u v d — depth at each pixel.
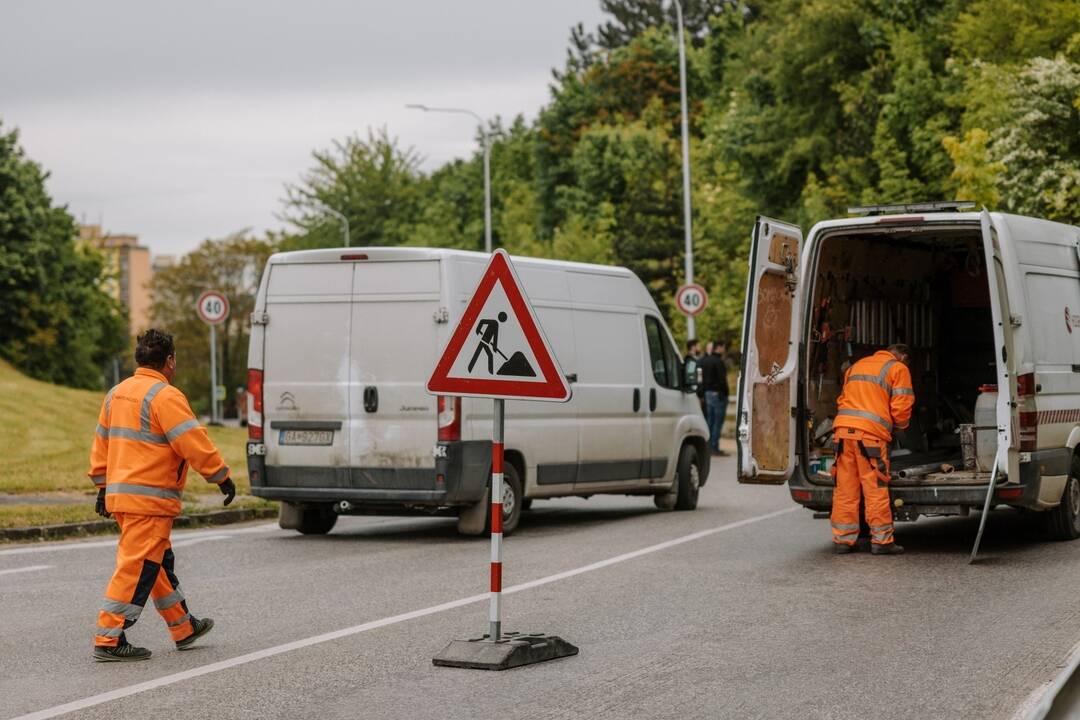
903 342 17.45
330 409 16.17
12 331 60.88
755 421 14.26
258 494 16.47
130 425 9.45
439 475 15.69
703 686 8.31
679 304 35.06
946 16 51.34
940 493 13.88
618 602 11.37
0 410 31.94
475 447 15.98
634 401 18.58
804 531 16.34
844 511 14.19
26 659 9.38
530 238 65.94
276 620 10.78
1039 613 10.60
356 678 8.65
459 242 86.31
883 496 14.01
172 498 9.50
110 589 9.31
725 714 7.63
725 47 87.00
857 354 16.30
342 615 10.96
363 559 14.47
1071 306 15.20
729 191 55.47
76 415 33.66
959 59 41.81
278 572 13.50
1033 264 14.44
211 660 9.28
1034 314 14.25
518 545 15.55
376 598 11.80
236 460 26.45
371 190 97.19
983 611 10.73
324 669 8.92
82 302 66.19
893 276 17.14
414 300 15.92
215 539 16.45
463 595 11.87
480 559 14.30
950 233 14.62
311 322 16.33
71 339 63.97
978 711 7.64
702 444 20.05
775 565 13.42
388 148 98.56
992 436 14.91
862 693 8.09
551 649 9.16
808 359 15.09
